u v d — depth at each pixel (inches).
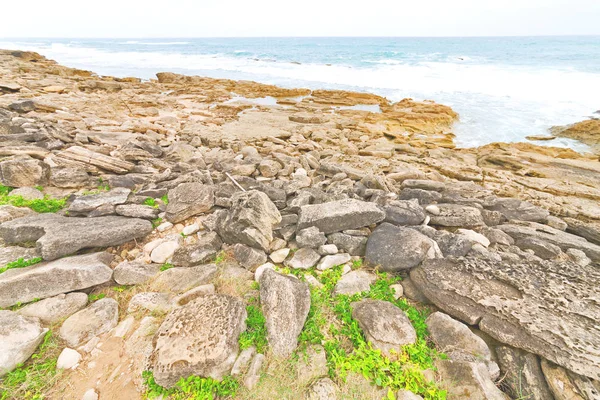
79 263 164.4
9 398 117.1
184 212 227.3
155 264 187.8
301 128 632.4
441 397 120.1
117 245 198.5
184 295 160.7
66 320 143.9
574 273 165.0
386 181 324.2
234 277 180.7
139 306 156.2
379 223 232.8
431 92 1018.1
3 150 268.2
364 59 1905.8
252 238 194.9
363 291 173.8
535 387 125.5
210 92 1008.2
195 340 129.9
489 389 120.4
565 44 2743.6
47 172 261.3
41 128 340.2
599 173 394.9
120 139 397.7
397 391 124.0
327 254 201.8
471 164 461.1
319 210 220.7
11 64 1175.6
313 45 3351.4
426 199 276.2
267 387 122.2
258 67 1711.4
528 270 167.2
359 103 920.3
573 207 294.7
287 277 167.9
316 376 127.4
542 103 821.9
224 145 468.8
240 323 142.1
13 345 124.8
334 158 432.5
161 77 1240.2
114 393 121.6
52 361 130.3
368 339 142.7
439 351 139.3
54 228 183.5
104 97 786.8
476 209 246.2
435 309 167.0
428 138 617.9
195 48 3378.4
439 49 2463.1
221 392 120.8
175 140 478.0
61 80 931.3
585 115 708.0
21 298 147.3
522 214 260.4
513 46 2630.4
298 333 142.3
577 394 118.0
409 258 183.8
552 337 131.1
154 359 126.0
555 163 432.1
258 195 215.2
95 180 273.7
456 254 191.5
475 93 969.5
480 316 148.3
